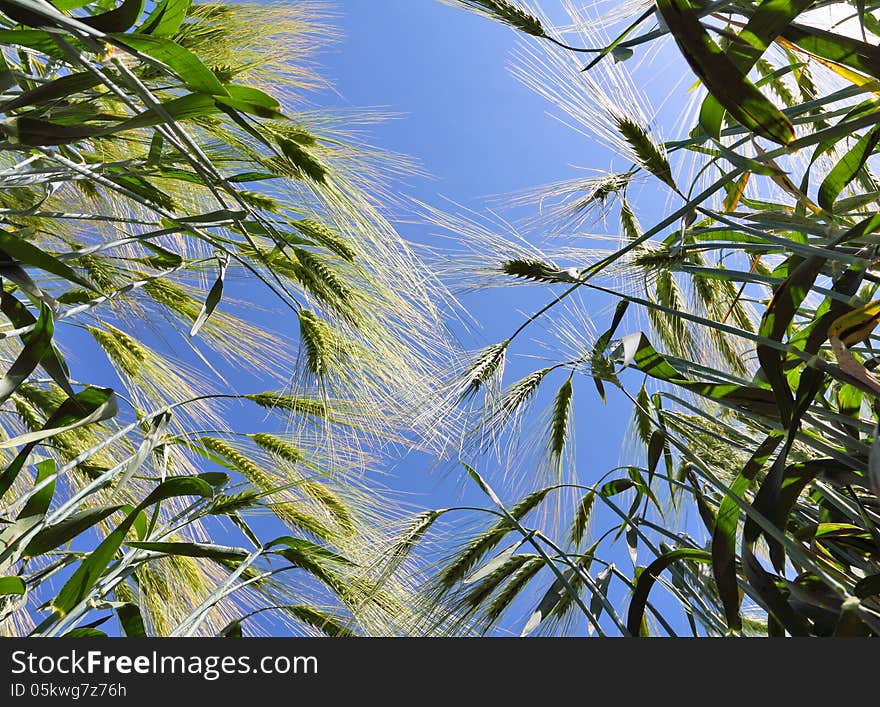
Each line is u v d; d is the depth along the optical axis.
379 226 1.99
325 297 2.31
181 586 2.80
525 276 2.18
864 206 1.75
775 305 1.38
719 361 2.55
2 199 2.60
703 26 1.17
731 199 1.90
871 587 1.28
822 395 1.65
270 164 2.09
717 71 1.19
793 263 1.62
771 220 1.71
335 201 1.95
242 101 1.34
